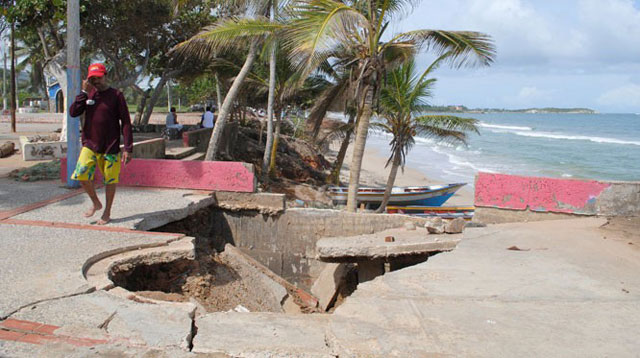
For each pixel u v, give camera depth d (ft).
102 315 11.39
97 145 18.81
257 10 37.86
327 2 29.50
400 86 46.09
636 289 13.83
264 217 27.89
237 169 27.66
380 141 180.14
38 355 9.48
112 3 61.72
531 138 203.82
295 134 112.27
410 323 11.28
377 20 34.19
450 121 46.88
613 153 140.77
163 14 66.85
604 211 23.89
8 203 23.39
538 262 16.66
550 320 11.55
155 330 10.73
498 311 12.09
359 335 10.58
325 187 66.33
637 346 10.19
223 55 68.74
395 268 23.38
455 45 33.14
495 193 25.39
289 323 11.45
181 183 28.17
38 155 40.98
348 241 22.07
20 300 12.07
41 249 16.47
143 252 17.04
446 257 17.56
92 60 85.97
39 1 43.93
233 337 10.61
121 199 25.09
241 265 24.61
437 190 60.85
